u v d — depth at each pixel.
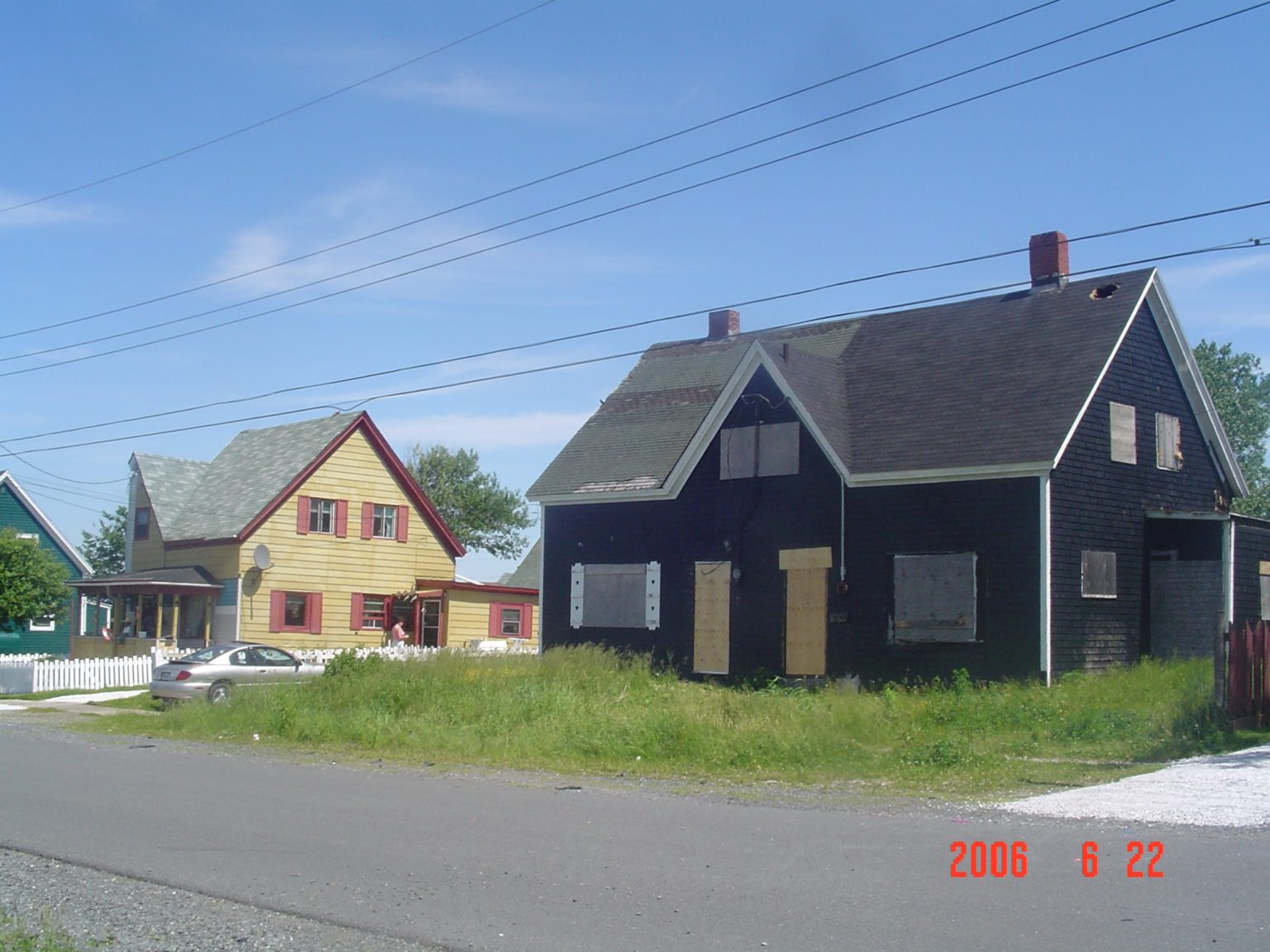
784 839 9.98
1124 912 7.26
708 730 16.84
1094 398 25.08
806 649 26.42
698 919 7.44
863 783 13.67
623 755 16.27
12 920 7.83
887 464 25.27
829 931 7.08
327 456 42.81
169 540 42.44
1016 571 23.55
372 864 9.26
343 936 7.34
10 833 10.70
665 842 9.94
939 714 18.39
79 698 30.33
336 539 42.78
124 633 43.03
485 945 7.08
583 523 31.20
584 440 33.12
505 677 22.91
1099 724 16.86
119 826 10.98
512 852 9.61
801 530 26.91
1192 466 28.48
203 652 27.73
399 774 15.02
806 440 27.08
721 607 28.09
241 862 9.41
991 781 13.28
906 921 7.24
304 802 12.46
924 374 27.47
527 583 59.44
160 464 45.94
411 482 45.16
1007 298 28.50
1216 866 8.41
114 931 7.58
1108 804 11.18
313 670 28.59
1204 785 12.17
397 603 44.44
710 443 28.89
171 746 18.56
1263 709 16.84
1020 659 23.28
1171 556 26.11
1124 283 26.64
